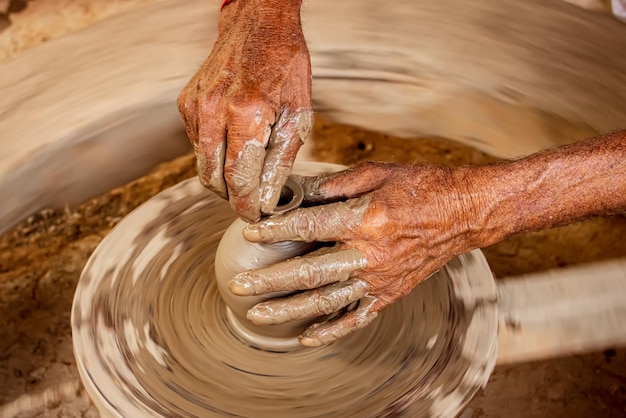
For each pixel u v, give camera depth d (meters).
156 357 0.73
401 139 1.19
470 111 0.98
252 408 0.69
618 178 0.69
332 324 0.69
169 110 0.95
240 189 0.64
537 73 0.96
